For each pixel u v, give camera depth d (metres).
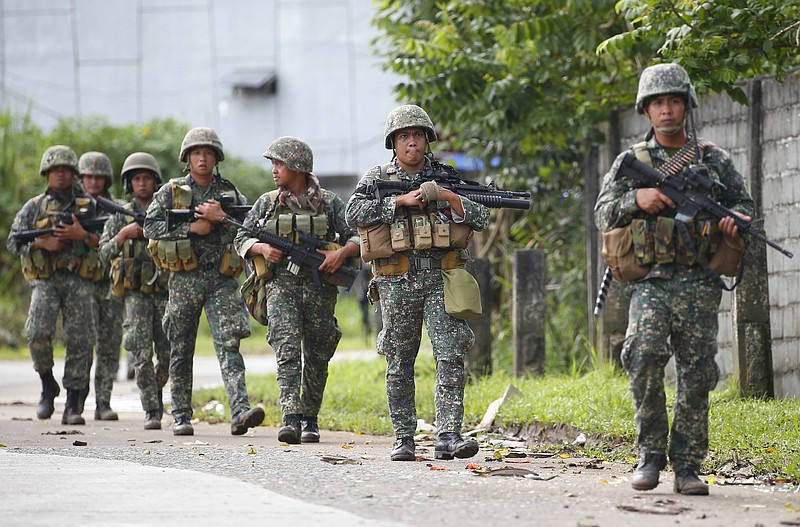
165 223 30.94
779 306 31.12
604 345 36.47
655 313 19.75
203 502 18.97
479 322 38.72
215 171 31.92
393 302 24.59
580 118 39.91
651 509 18.30
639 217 19.98
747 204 20.17
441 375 24.50
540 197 45.91
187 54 114.06
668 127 19.89
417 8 46.25
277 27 113.19
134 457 25.16
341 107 112.75
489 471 22.56
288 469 22.94
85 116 108.62
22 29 115.62
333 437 30.78
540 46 40.19
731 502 19.28
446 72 41.12
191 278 31.11
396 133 24.81
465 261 24.98
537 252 38.16
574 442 26.89
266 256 28.52
